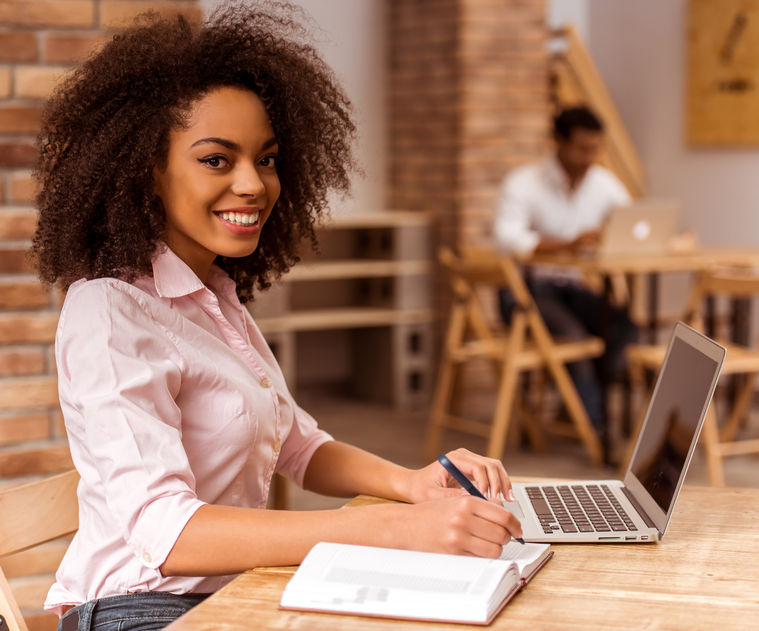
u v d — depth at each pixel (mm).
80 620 1494
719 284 4301
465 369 6047
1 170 2668
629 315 5137
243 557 1387
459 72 6027
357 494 1801
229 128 1583
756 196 6398
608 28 7336
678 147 6855
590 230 5172
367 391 6590
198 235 1611
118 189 1578
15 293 2684
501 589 1258
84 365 1480
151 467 1424
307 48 1880
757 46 6301
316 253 2004
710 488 1796
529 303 4695
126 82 1598
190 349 1578
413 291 6273
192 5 2789
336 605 1247
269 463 1691
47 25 2682
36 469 2717
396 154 6559
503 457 5035
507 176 6145
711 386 1516
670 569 1408
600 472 4723
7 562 1956
